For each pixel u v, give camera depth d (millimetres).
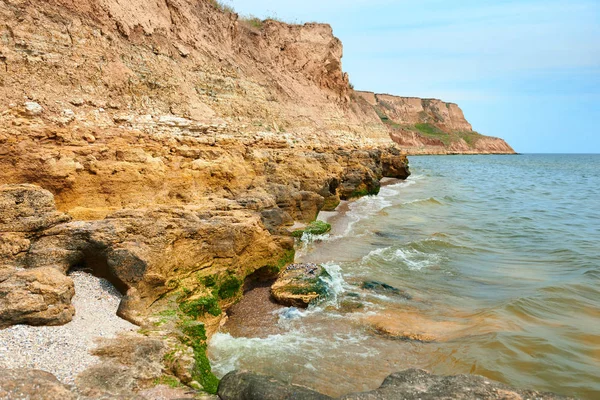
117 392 5570
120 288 8375
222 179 15945
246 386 5785
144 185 12477
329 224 18469
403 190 36781
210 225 10125
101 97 15336
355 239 17719
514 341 8836
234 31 29859
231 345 8805
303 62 40656
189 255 9531
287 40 39531
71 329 6855
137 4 19469
